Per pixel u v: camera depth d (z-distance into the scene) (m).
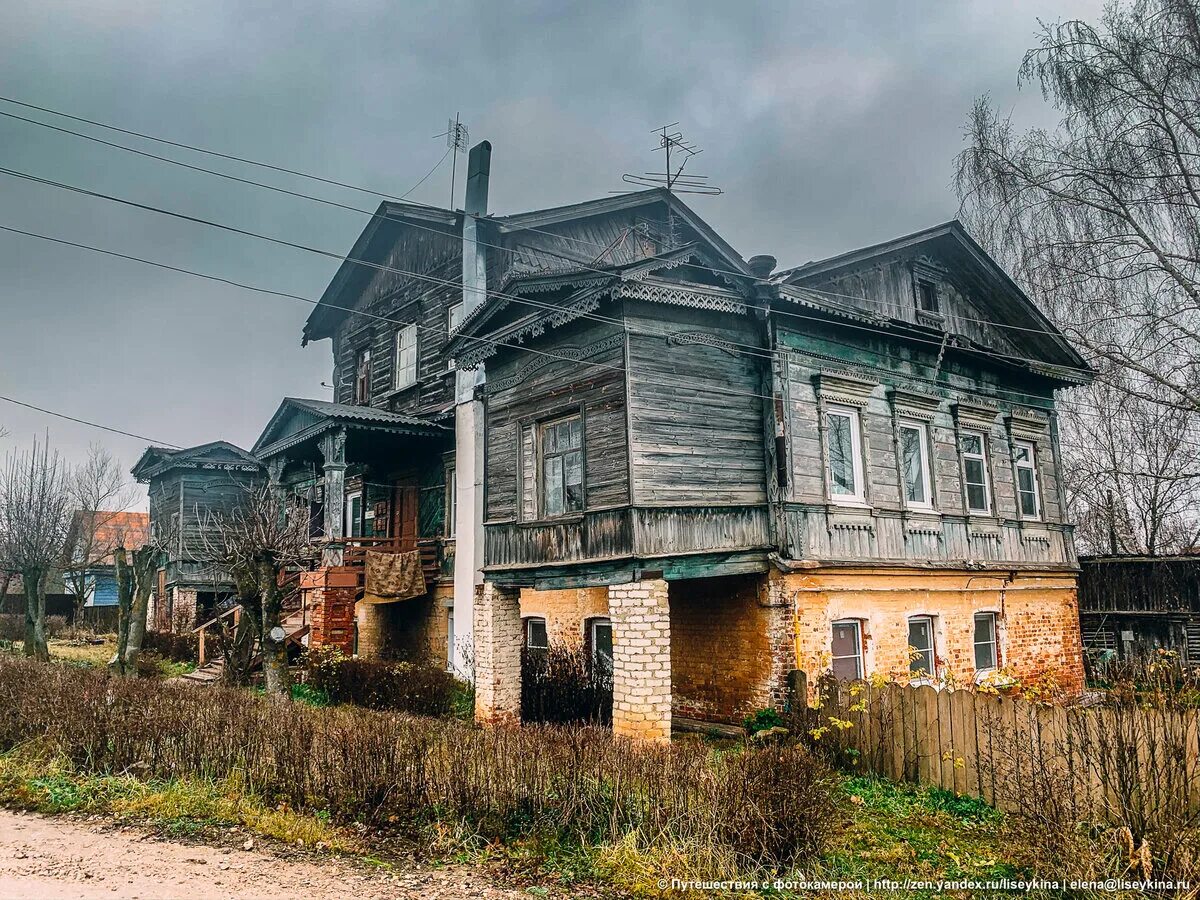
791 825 7.09
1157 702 7.35
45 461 25.64
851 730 10.34
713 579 13.82
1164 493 26.42
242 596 17.38
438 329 21.42
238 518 25.08
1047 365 18.75
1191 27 17.98
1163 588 19.52
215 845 7.53
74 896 6.21
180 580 27.22
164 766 9.51
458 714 14.67
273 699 10.23
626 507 11.81
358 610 23.19
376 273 24.83
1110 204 19.28
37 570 23.75
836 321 14.61
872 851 7.53
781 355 13.83
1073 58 19.20
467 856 7.18
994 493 17.59
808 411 14.13
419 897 6.38
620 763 7.59
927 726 9.45
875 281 16.31
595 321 12.88
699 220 21.81
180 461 27.83
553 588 13.00
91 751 9.95
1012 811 8.24
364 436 19.89
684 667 14.23
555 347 13.62
